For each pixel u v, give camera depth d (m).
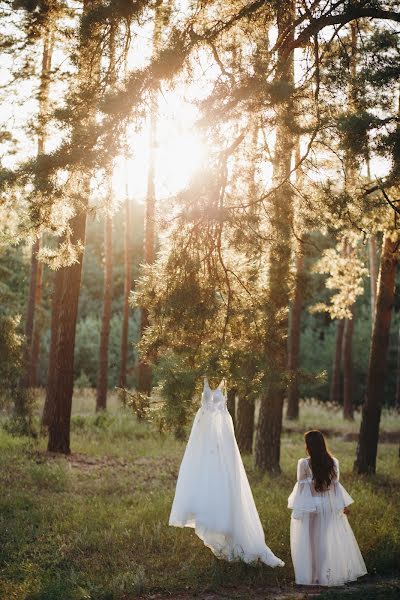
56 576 7.66
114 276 45.97
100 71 9.59
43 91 12.04
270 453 14.03
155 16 9.47
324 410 28.08
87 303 45.72
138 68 8.85
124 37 9.59
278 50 9.20
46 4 11.24
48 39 11.90
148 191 18.73
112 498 11.08
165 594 7.39
